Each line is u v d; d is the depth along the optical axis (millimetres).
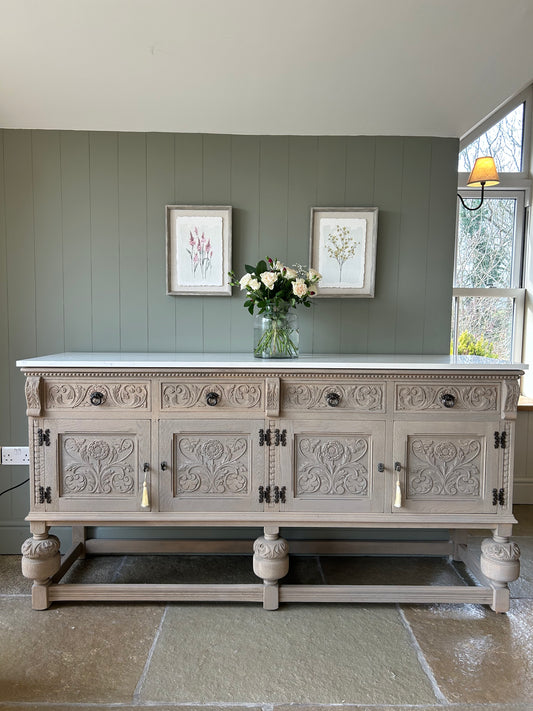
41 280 2232
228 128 2186
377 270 2266
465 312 3051
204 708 1357
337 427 1789
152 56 1854
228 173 2215
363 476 1807
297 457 1806
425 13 1692
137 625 1728
